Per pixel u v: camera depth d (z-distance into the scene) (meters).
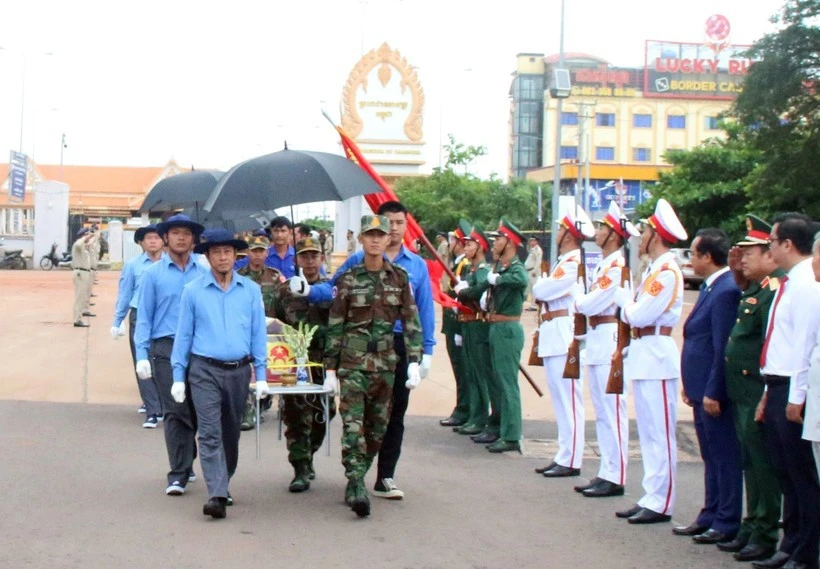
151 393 11.02
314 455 9.98
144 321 8.43
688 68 92.38
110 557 6.50
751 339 6.71
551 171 78.19
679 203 47.38
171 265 8.62
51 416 11.55
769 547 6.75
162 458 9.56
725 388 6.97
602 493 8.56
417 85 32.44
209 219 12.59
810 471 6.27
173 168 80.31
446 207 41.09
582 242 9.56
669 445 7.72
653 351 7.72
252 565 6.40
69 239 55.53
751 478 6.86
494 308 10.42
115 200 78.94
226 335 7.61
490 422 10.88
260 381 7.79
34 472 8.85
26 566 6.28
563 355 9.41
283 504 8.02
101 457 9.55
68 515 7.51
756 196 38.34
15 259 50.88
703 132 92.50
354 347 7.72
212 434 7.55
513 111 96.19
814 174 35.50
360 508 7.52
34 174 67.44
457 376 11.81
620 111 92.00
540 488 8.85
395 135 32.59
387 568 6.41
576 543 7.12
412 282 8.18
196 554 6.61
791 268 6.29
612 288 8.41
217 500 7.43
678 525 7.68
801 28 34.62
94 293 32.19
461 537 7.19
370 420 7.85
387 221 7.75
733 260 6.98
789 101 35.59
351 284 7.78
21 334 19.73
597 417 8.72
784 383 6.29
